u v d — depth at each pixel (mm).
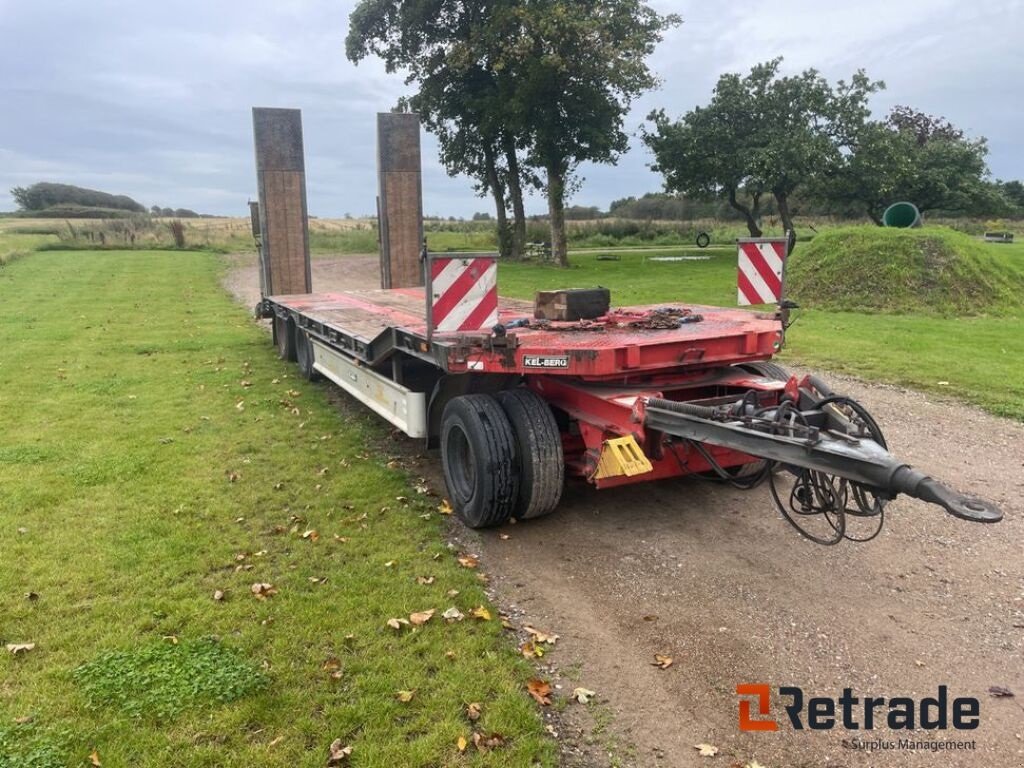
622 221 57500
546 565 4680
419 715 3215
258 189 11961
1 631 3818
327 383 9656
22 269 27156
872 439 3943
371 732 3104
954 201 36125
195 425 7668
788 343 12250
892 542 4957
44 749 2961
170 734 3072
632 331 5266
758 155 33688
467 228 61031
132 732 3078
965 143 38656
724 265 30734
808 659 3676
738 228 55500
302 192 12219
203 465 6422
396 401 6195
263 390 9250
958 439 7141
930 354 11266
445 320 4699
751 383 5004
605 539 5062
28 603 4082
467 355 4742
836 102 35438
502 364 4734
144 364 10820
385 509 5500
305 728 3117
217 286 22797
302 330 9656
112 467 6289
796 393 4699
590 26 27047
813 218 58250
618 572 4582
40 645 3695
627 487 6047
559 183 31359
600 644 3803
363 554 4773
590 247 45906
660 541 5023
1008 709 3312
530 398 5102
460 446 5320
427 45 32188
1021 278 18391
